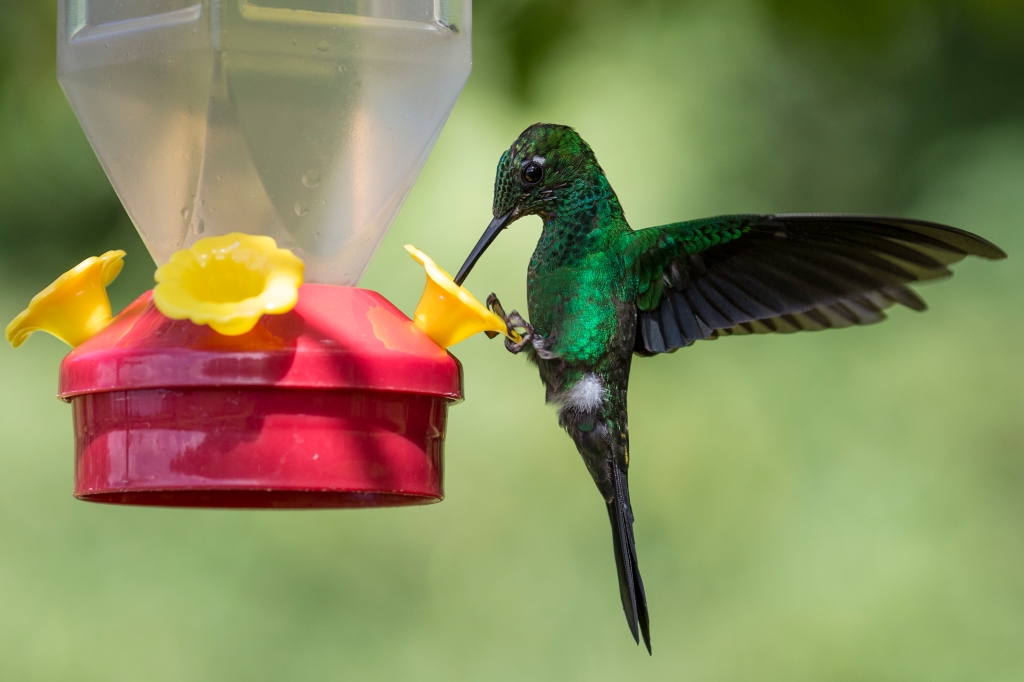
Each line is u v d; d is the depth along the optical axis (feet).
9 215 37.68
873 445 40.42
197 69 14.47
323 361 13.14
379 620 38.19
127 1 14.62
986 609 37.73
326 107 15.01
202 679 36.60
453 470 39.29
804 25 23.30
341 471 13.34
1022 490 39.78
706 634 38.19
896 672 37.52
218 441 13.12
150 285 37.88
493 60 24.66
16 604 36.47
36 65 29.63
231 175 14.84
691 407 40.65
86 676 36.06
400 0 15.39
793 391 41.06
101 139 15.49
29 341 39.09
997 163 43.65
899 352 41.81
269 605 37.99
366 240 16.06
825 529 39.37
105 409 13.51
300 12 14.76
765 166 41.19
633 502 39.65
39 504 37.78
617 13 24.67
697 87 39.93
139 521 38.34
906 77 43.70
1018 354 41.34
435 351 14.16
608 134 38.86
